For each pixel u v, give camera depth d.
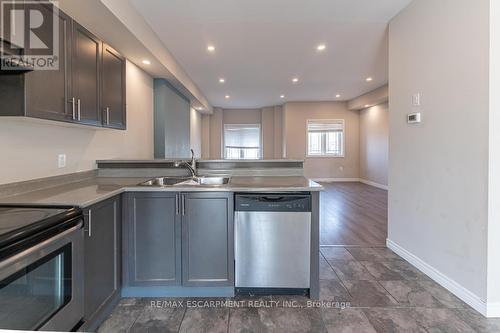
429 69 2.47
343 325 1.82
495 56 1.86
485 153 1.90
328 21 3.26
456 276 2.17
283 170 2.88
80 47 1.98
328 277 2.49
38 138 2.06
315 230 2.12
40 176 2.08
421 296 2.17
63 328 1.39
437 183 2.38
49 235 1.28
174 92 5.48
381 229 3.96
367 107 8.66
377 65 5.09
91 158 2.77
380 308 2.01
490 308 1.89
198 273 2.13
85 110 2.05
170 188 2.09
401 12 2.95
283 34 3.65
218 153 10.26
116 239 2.00
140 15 3.02
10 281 1.09
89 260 1.65
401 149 2.93
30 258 1.17
